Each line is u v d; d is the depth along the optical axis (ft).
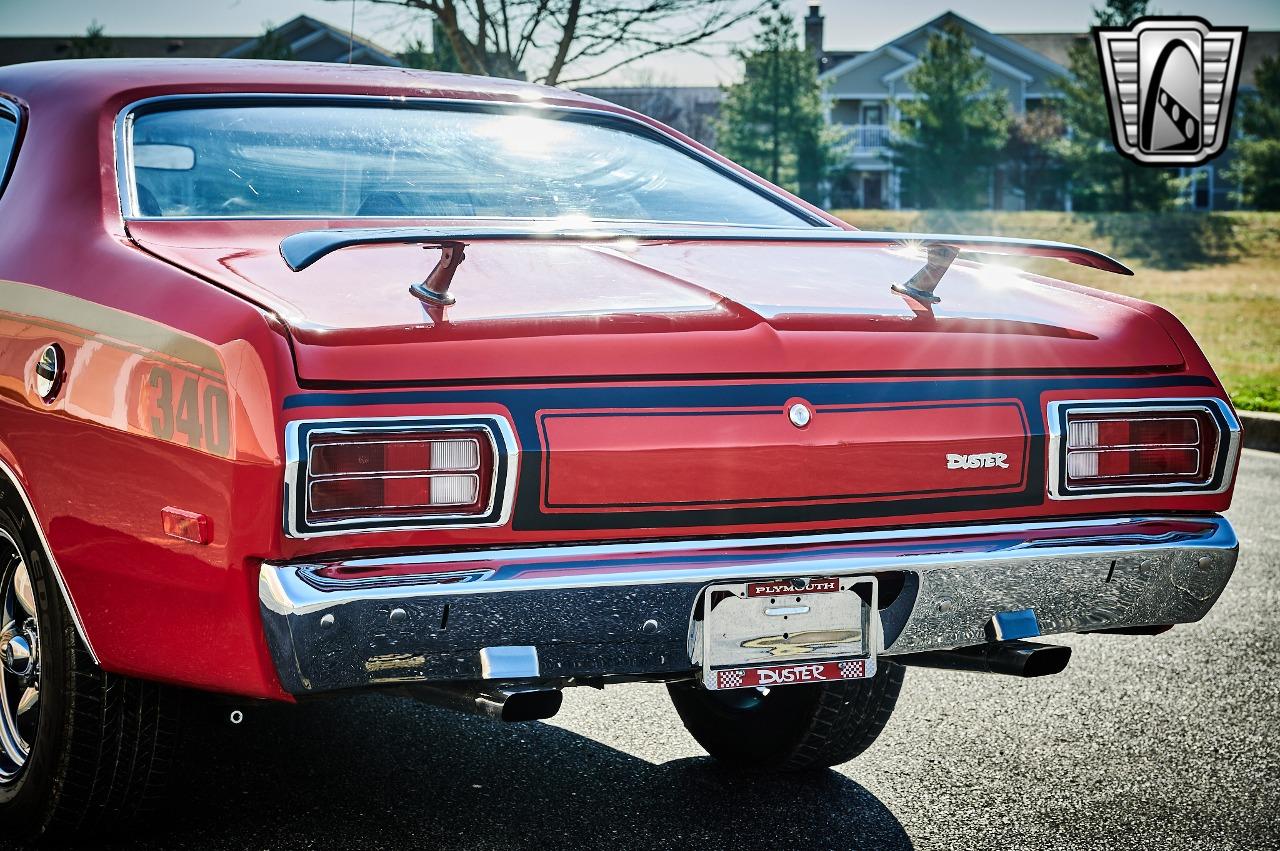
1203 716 13.61
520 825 10.61
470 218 10.96
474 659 8.14
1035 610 9.34
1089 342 9.71
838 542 8.82
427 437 8.03
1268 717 13.58
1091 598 9.45
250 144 11.10
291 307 8.43
